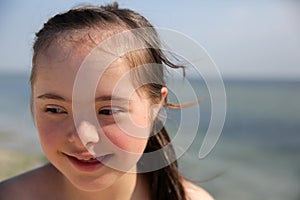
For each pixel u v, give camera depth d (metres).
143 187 0.64
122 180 0.60
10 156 2.54
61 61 0.48
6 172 1.94
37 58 0.51
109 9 0.56
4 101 8.91
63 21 0.52
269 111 8.38
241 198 2.92
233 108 8.90
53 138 0.50
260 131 5.96
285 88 16.44
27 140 3.53
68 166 0.50
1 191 0.61
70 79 0.48
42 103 0.50
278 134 5.73
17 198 0.61
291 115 7.71
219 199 2.82
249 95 12.52
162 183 0.65
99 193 0.59
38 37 0.53
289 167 3.88
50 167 0.62
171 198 0.66
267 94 12.88
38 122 0.51
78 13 0.53
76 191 0.60
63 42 0.49
